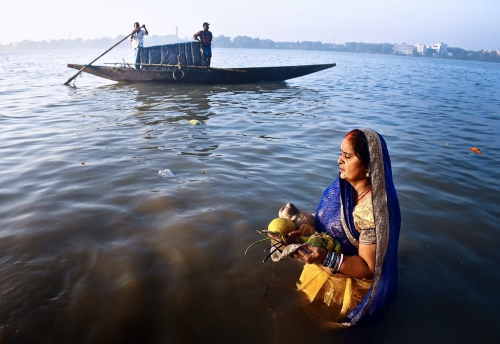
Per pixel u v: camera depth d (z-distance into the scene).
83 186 4.55
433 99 13.63
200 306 2.71
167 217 3.82
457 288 3.01
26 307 2.60
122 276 2.94
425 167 5.67
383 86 18.34
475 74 36.47
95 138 6.77
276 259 2.54
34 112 9.31
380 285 2.46
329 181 4.99
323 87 16.94
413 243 3.58
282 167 5.47
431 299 2.88
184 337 2.46
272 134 7.45
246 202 4.23
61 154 5.79
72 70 24.33
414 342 2.52
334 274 2.65
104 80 17.56
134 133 7.19
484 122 9.38
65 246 3.29
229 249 3.34
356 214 2.48
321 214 2.82
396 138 7.43
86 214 3.83
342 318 2.67
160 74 15.57
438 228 3.88
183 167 5.29
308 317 2.68
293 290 2.93
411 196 4.62
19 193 4.35
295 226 2.80
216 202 4.18
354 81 20.72
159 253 3.24
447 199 4.58
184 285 2.89
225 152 6.10
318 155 6.11
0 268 2.97
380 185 2.35
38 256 3.13
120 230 3.57
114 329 2.48
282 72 16.72
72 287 2.80
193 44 15.80
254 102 11.67
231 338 2.48
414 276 3.12
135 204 4.08
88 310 2.61
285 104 11.44
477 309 2.80
